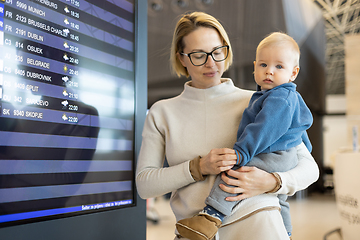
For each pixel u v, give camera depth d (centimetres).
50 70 123
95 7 145
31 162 114
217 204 104
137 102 165
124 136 157
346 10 924
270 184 103
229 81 129
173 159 123
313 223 539
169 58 140
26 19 115
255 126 106
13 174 108
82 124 135
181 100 130
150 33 831
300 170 111
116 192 150
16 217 108
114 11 155
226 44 122
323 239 420
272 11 750
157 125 130
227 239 108
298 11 793
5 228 104
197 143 120
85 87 137
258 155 110
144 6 175
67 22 131
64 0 130
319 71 1047
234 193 104
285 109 107
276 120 106
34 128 116
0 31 106
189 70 123
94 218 137
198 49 116
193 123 123
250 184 103
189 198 116
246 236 104
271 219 104
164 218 579
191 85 136
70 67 131
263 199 108
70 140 129
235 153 105
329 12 948
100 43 146
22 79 112
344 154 371
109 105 149
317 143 1198
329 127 2073
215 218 103
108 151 147
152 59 858
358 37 561
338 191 386
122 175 154
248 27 777
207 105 125
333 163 437
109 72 150
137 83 165
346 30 1074
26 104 113
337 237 429
